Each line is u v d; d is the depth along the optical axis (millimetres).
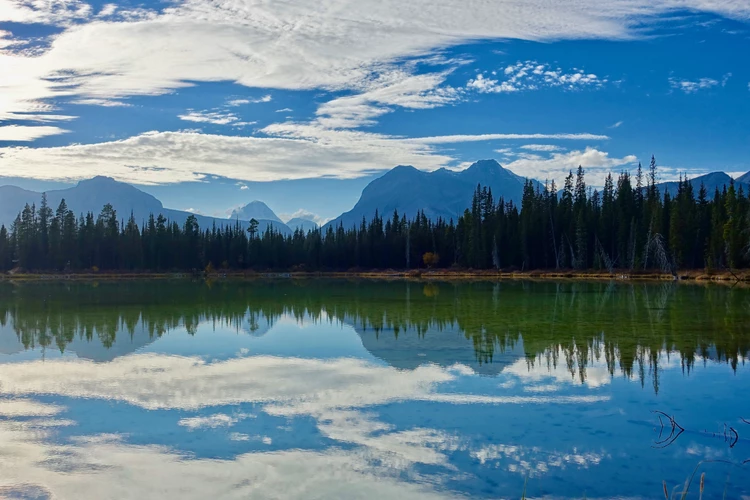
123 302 50625
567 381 19734
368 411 16297
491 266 110812
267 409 16484
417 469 12359
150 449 13484
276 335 30250
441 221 130000
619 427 14992
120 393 18203
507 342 27438
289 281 97750
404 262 128125
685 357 23594
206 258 127938
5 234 123375
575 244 101312
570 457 13016
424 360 23297
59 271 119250
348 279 104688
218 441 13945
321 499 11016
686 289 62375
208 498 11078
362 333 30734
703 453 13250
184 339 28969
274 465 12578
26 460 12898
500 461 12797
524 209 109688
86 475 12141
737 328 31516
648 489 11469
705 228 86750
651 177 103125
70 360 23500
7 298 55125
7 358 23922
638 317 36781
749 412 16203
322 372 21188
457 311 41406
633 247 91938
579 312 39906
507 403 17094
